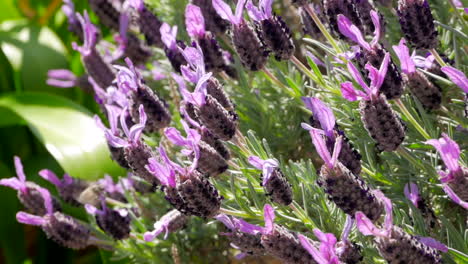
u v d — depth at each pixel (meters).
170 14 0.79
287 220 0.59
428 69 0.59
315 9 0.66
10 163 1.09
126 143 0.58
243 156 0.63
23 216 0.68
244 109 0.70
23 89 1.09
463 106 0.60
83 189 0.75
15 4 1.31
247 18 0.70
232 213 0.57
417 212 0.56
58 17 1.29
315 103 0.54
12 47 1.12
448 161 0.51
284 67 0.70
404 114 0.58
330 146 0.54
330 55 0.66
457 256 0.52
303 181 0.60
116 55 0.77
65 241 0.69
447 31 0.63
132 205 0.72
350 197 0.52
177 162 0.64
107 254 0.79
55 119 0.92
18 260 0.97
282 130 0.70
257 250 0.57
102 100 0.73
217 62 0.63
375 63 0.55
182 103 0.65
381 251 0.50
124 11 0.75
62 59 1.14
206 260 0.71
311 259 0.53
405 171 0.60
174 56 0.64
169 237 0.71
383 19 0.61
